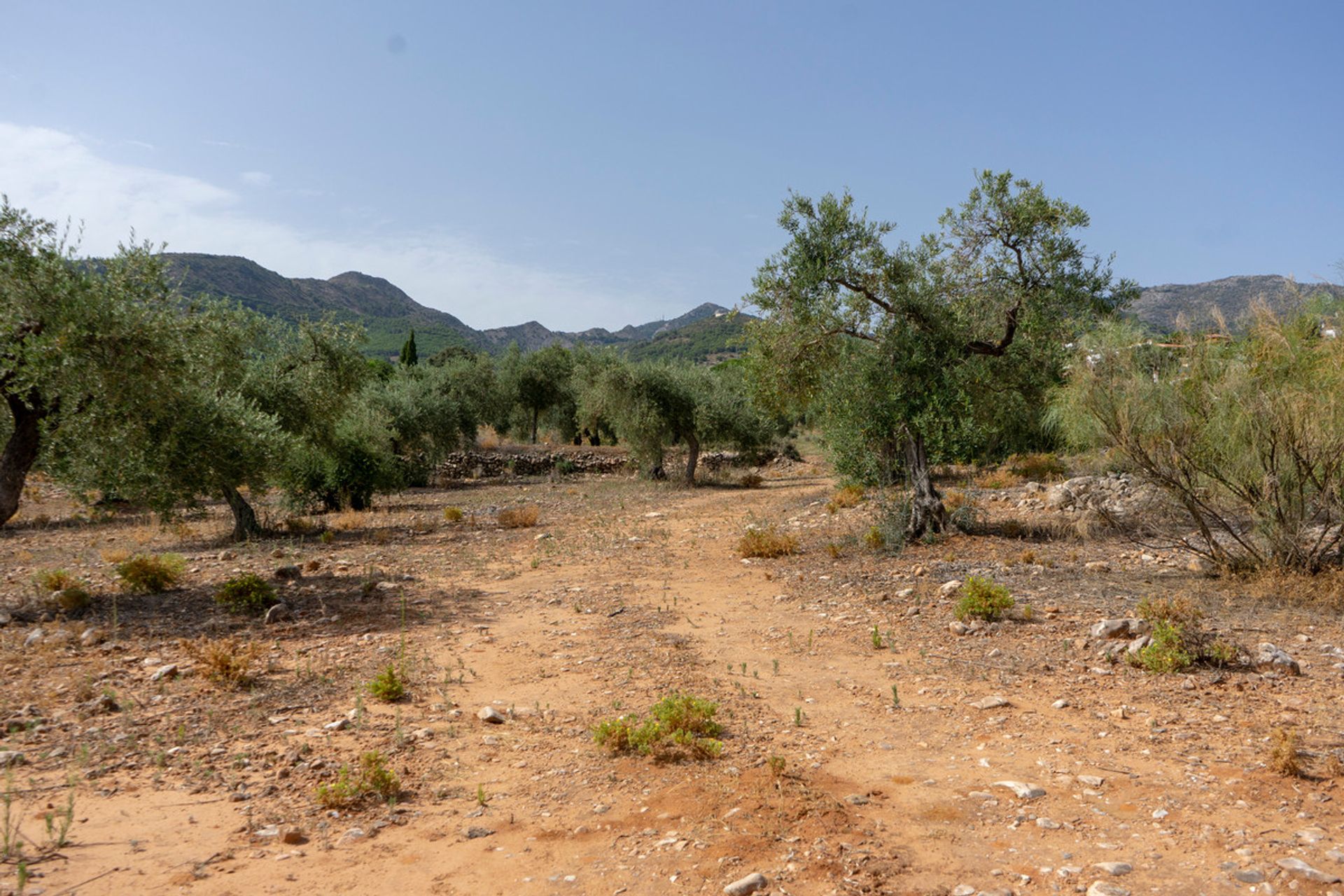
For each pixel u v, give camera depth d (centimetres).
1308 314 1077
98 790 501
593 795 491
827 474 3378
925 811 452
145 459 1145
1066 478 1997
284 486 2122
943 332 1352
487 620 984
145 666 775
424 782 517
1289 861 369
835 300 1375
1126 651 719
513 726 620
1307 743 515
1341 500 926
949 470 2456
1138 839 406
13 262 948
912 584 1070
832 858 399
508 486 3175
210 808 476
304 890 386
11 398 986
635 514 2122
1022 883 370
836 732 590
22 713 634
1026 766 510
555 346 4778
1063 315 1314
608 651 829
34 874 393
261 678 740
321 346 2019
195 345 1151
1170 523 1151
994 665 729
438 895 382
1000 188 1312
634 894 377
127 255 1096
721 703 660
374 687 682
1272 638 749
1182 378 1041
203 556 1471
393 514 2209
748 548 1396
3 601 1045
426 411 3266
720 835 429
